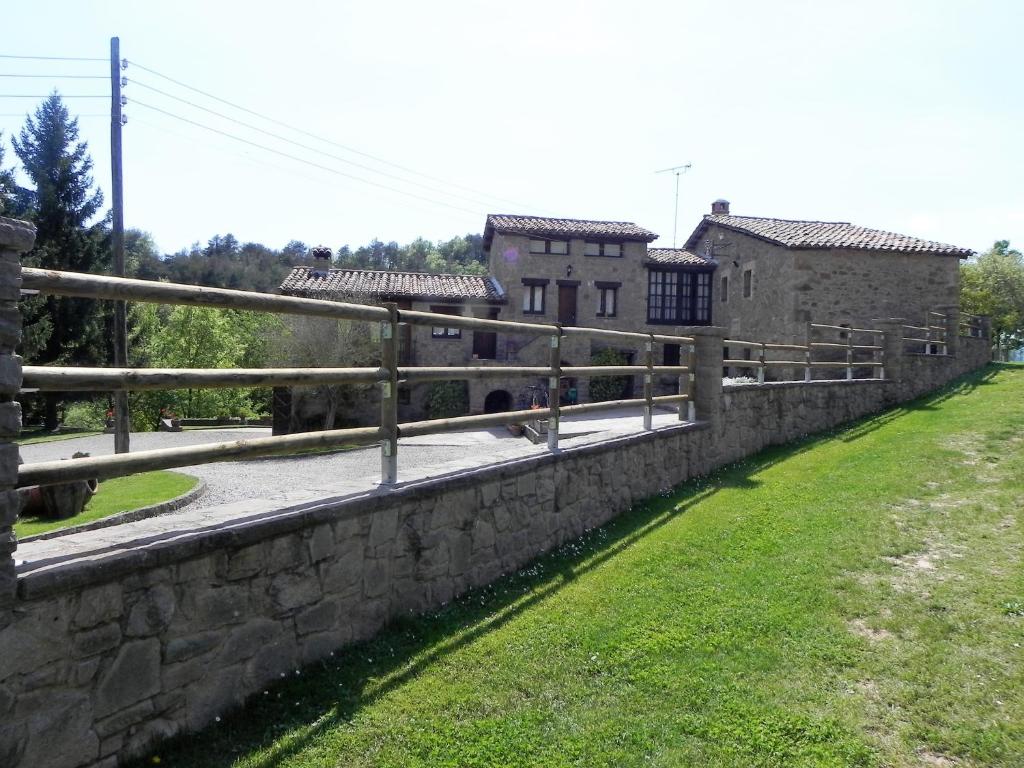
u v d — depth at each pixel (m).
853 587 4.51
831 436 10.99
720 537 5.66
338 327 18.25
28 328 22.84
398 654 3.72
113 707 2.63
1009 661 3.53
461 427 4.71
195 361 28.77
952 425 9.80
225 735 2.95
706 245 24.41
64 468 2.46
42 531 6.91
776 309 19.11
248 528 3.11
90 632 2.56
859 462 8.29
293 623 3.39
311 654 3.49
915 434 9.59
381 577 3.93
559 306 23.50
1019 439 8.30
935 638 3.80
